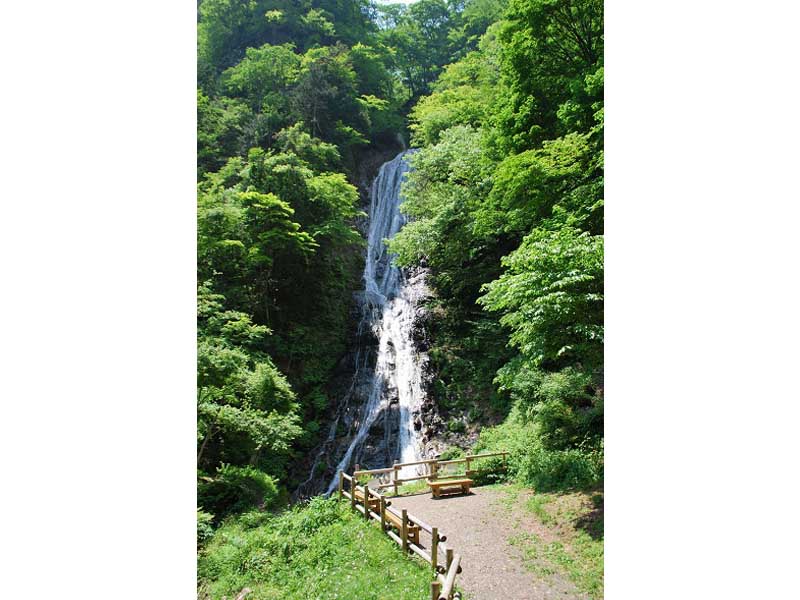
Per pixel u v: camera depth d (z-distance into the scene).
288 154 20.44
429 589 6.12
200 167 21.14
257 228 17.48
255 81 26.73
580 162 10.76
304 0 32.88
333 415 16.94
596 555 6.96
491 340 17.47
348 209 21.06
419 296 20.80
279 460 14.43
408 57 39.12
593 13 11.30
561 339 8.35
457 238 18.14
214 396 10.94
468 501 9.86
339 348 19.41
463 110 22.33
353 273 23.39
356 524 8.51
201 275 16.28
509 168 11.43
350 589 6.54
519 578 6.62
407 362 18.45
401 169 28.41
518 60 12.66
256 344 16.66
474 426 15.51
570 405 11.98
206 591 7.55
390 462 15.35
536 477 10.28
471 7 32.72
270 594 7.07
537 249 8.19
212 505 11.09
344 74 29.03
